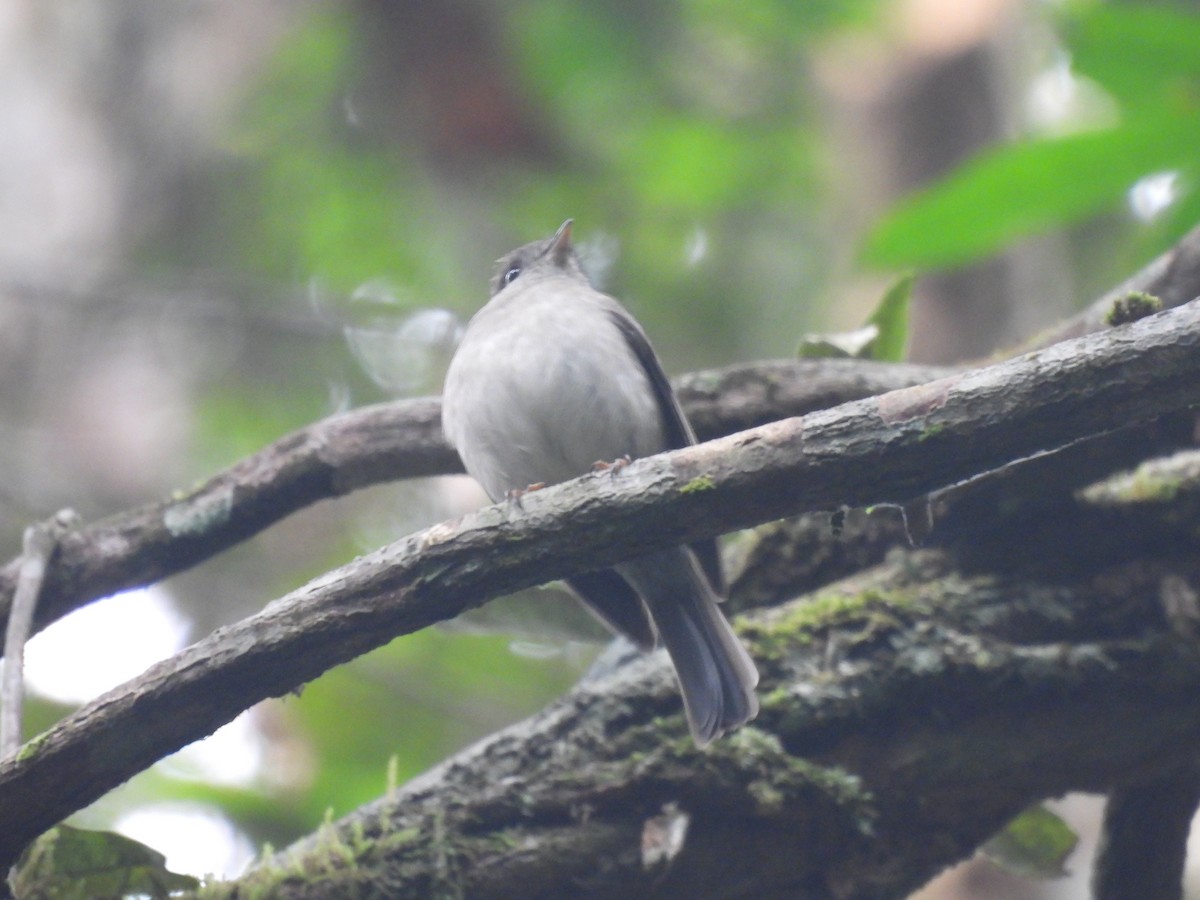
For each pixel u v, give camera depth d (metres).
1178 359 5.42
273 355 17.50
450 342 16.22
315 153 17.81
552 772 7.39
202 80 17.97
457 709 14.79
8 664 7.77
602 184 17.72
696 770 7.36
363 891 6.97
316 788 13.20
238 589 16.17
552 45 16.94
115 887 7.06
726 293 17.75
